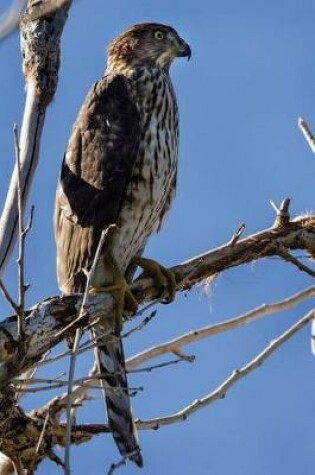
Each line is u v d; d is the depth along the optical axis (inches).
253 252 428.5
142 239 461.7
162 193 463.2
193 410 383.6
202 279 432.5
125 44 511.5
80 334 333.4
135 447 390.3
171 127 474.6
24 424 377.1
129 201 453.1
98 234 441.4
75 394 375.9
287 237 430.9
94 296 406.6
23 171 409.1
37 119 421.7
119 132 460.8
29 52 427.8
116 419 395.5
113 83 481.7
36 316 342.3
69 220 450.0
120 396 398.6
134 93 478.0
